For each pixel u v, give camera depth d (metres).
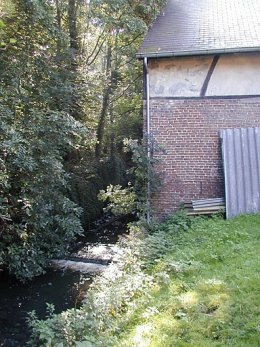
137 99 17.75
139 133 17.20
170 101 9.73
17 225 8.17
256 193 8.85
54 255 9.28
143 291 5.30
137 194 9.77
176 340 3.99
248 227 7.68
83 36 15.24
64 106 10.93
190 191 9.74
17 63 9.23
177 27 11.42
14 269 8.14
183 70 9.70
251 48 9.09
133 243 7.17
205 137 9.66
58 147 9.41
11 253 8.02
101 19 13.09
